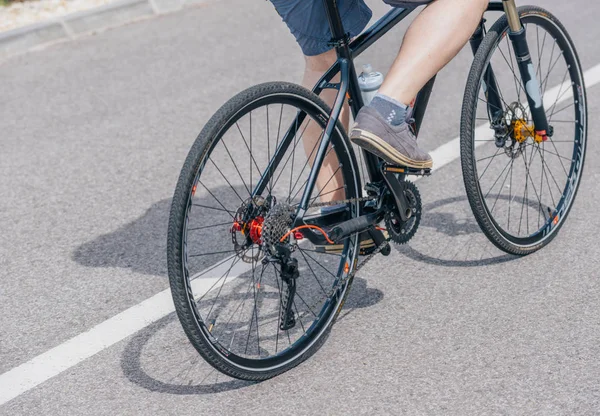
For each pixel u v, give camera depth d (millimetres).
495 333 2895
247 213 2676
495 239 3215
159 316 3260
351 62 2840
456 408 2545
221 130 2535
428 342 2893
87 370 2969
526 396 2561
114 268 3680
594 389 2557
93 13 7535
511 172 4141
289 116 2977
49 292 3535
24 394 2873
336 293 2990
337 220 3000
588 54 5754
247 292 3352
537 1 7219
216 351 2604
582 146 3553
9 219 4266
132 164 4797
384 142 2668
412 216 3096
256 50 6605
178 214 2480
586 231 3518
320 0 2846
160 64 6516
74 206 4344
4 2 8305
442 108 5129
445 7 2711
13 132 5453
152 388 2828
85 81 6305
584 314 2945
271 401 2691
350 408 2609
